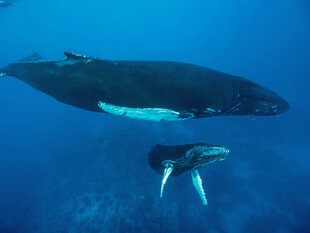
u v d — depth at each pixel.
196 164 4.85
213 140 27.67
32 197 24.88
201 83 5.08
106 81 5.12
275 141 28.75
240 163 25.09
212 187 22.16
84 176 23.80
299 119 33.00
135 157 23.22
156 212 19.25
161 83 4.89
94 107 5.61
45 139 35.38
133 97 4.96
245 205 20.98
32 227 21.47
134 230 18.34
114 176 22.22
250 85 6.01
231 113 5.57
